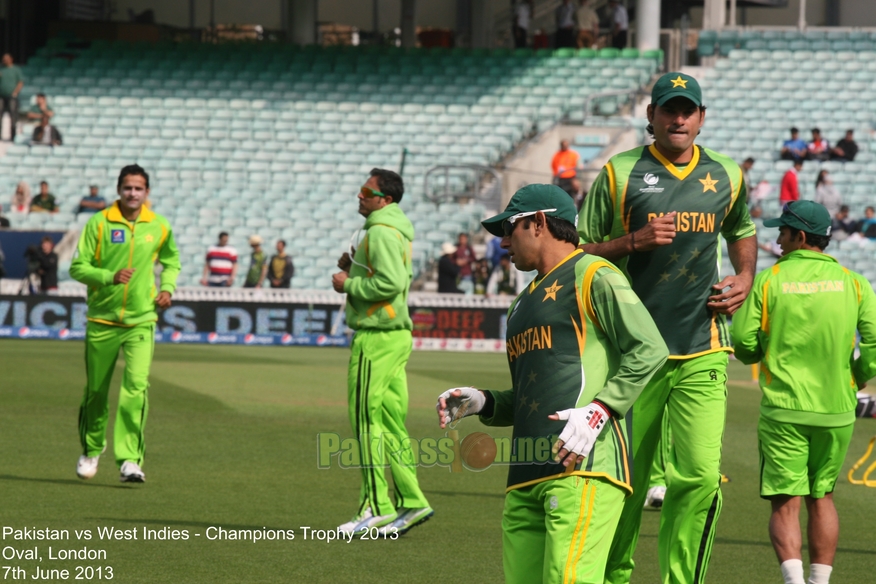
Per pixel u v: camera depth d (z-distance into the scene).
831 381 20.20
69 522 25.22
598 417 13.73
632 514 18.77
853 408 20.45
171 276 32.03
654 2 120.12
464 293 86.69
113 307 30.50
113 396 49.56
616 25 125.06
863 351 20.56
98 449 30.91
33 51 135.12
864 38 122.19
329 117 116.00
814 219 20.75
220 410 46.25
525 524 14.69
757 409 51.81
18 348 72.81
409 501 25.03
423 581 20.75
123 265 30.83
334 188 106.69
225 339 84.81
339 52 126.12
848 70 118.62
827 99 115.50
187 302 84.81
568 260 14.70
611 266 14.49
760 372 21.06
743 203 20.34
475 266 88.06
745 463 37.59
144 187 31.30
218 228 101.12
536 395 14.45
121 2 141.50
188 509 27.22
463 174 106.81
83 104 118.25
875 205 102.25
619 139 106.75
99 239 30.91
